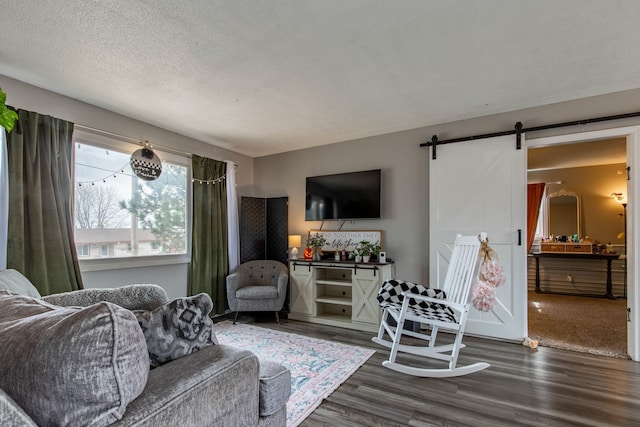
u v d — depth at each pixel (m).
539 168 6.13
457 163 3.56
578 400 2.12
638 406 2.05
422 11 1.83
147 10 1.80
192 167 4.06
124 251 3.34
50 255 2.62
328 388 2.29
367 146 4.21
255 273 4.43
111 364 0.71
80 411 0.68
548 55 2.30
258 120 3.60
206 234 4.15
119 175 3.32
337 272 4.25
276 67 2.45
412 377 2.46
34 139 2.57
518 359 2.79
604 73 2.57
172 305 1.19
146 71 2.49
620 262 5.63
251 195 5.16
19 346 0.71
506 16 1.88
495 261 2.54
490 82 2.72
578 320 4.03
